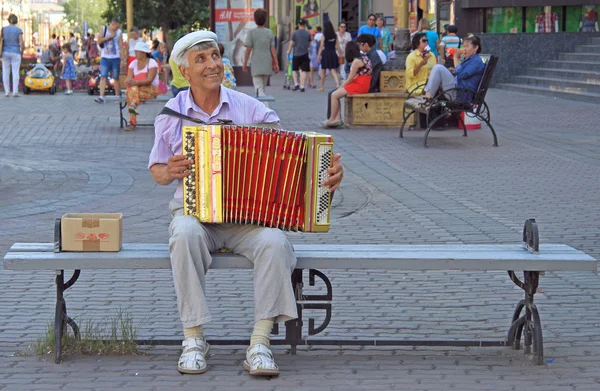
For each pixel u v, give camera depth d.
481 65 13.66
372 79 16.06
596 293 6.13
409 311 5.77
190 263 4.61
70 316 5.60
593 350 5.02
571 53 25.03
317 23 41.34
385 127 16.12
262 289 4.64
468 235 7.83
